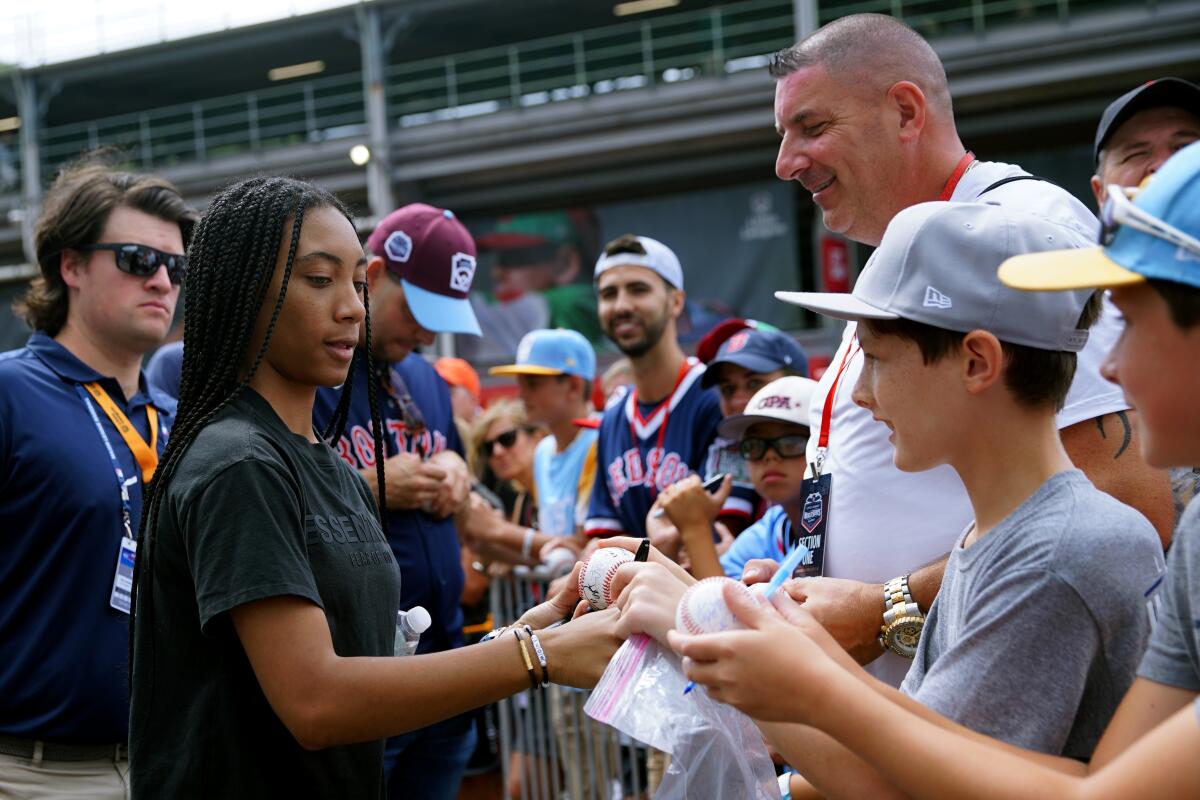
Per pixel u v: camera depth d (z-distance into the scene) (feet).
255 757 5.41
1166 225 3.64
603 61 64.18
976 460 4.83
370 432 10.78
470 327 11.16
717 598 4.65
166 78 68.44
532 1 59.41
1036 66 44.98
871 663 6.75
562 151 52.37
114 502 8.49
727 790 5.47
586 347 15.89
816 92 7.39
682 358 13.07
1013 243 4.80
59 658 8.16
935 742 3.93
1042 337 4.73
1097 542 4.35
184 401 5.83
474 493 15.06
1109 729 4.05
